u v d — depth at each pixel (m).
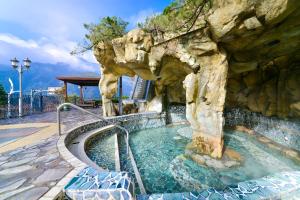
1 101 15.70
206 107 6.93
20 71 11.98
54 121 10.11
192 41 6.58
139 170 6.24
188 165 6.53
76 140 7.16
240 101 11.34
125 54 9.12
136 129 12.21
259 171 5.84
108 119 10.45
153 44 8.08
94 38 9.99
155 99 14.54
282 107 7.78
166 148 8.65
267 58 7.45
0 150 5.11
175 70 9.88
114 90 12.55
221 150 6.70
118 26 9.58
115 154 6.79
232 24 4.62
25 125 8.92
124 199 2.30
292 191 3.18
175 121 14.55
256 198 2.95
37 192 2.79
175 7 6.40
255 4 3.99
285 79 7.66
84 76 20.19
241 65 7.93
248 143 8.65
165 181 5.50
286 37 5.29
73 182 2.62
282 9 3.67
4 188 2.94
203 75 6.84
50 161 4.19
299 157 6.37
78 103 20.36
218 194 3.06
